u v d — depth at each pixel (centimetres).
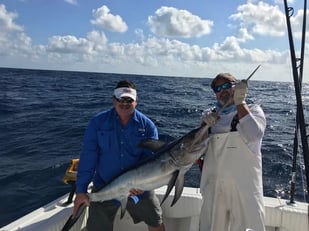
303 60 255
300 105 251
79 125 1324
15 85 3569
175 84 5212
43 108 1847
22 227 272
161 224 316
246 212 248
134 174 275
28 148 956
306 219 303
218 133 254
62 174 728
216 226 260
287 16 258
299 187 698
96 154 302
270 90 4478
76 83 4488
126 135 299
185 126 1424
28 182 680
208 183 262
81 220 322
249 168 247
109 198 288
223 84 253
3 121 1388
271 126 1511
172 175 260
